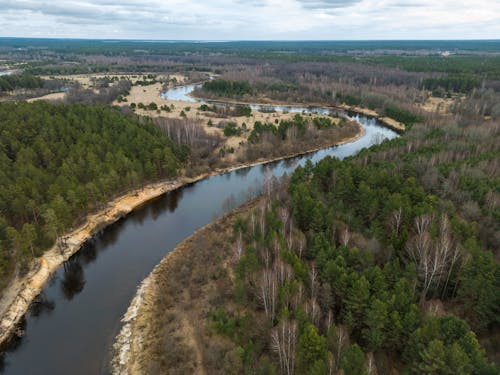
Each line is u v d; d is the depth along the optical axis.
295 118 157.88
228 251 66.12
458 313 48.16
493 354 42.09
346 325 45.66
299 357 39.16
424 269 50.69
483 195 69.50
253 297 52.88
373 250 55.94
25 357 48.41
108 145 96.69
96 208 83.38
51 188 73.81
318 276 51.59
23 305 57.16
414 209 62.62
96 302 58.09
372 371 38.19
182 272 62.59
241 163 120.25
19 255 62.25
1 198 69.06
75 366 46.88
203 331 49.47
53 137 95.06
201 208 90.38
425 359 36.00
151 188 97.38
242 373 42.56
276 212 68.56
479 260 47.47
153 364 45.91
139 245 74.06
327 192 80.38
